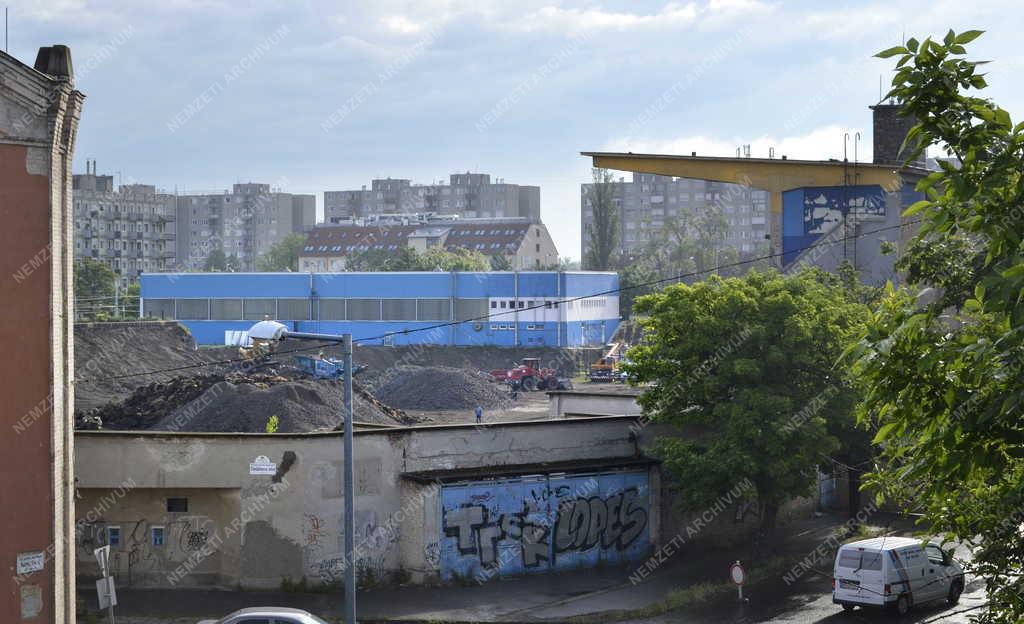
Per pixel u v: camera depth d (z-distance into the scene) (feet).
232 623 74.74
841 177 205.87
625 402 144.77
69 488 75.00
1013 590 35.58
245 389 159.53
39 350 71.41
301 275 347.36
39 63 71.41
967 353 30.48
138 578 105.50
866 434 118.32
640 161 212.43
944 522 39.93
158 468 103.91
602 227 514.27
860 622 90.38
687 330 114.83
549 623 92.43
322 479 104.63
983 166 31.45
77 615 94.63
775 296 112.88
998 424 31.45
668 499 121.39
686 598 99.19
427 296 338.75
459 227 651.25
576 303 338.34
